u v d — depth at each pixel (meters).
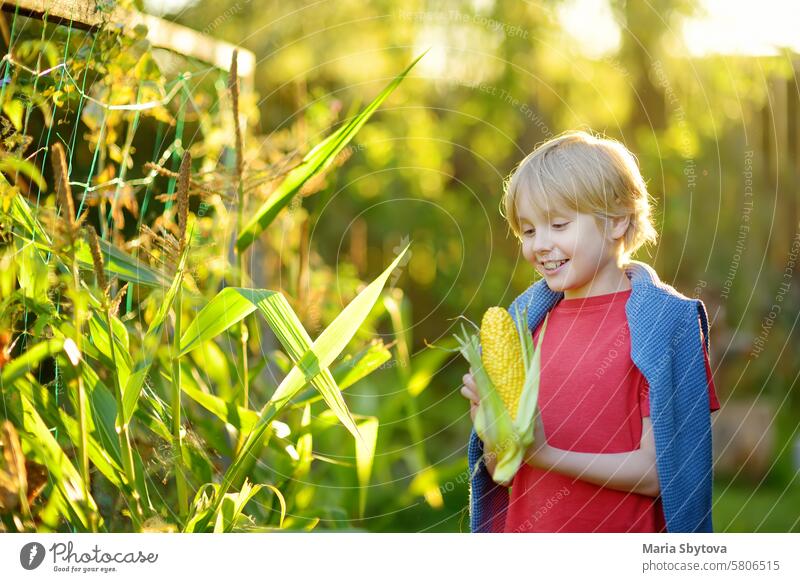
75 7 1.70
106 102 1.83
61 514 1.60
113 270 1.56
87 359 1.67
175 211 2.05
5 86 1.54
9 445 1.38
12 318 1.49
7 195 1.44
